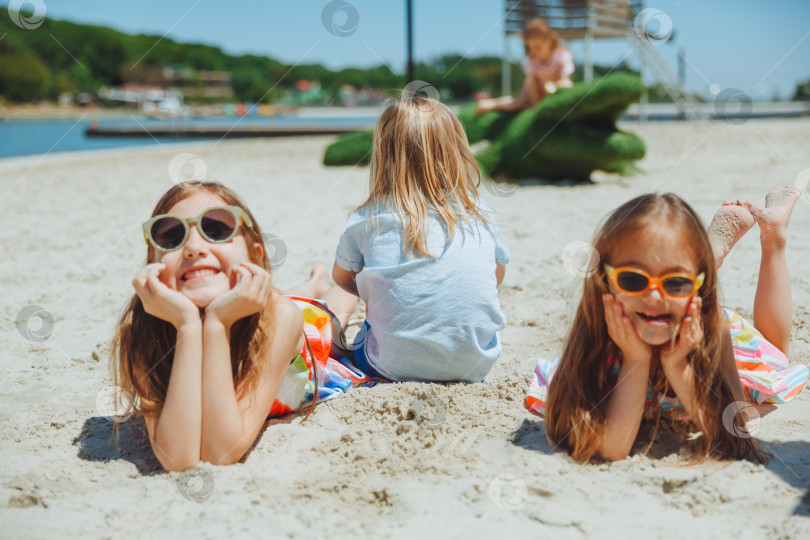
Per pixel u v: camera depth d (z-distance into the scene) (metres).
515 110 7.12
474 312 2.03
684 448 1.65
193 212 1.71
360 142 8.60
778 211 2.03
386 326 2.05
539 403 1.87
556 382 1.71
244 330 1.72
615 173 7.04
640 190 6.14
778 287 2.04
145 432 1.83
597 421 1.62
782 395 1.88
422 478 1.58
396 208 2.05
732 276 3.14
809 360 2.18
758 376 1.86
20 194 7.00
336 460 1.68
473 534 1.36
